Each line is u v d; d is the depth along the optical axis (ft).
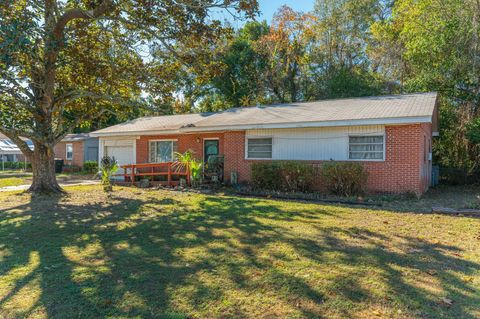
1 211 26.71
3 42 25.48
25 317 9.64
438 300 10.75
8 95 33.06
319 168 38.24
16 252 15.88
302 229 20.24
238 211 26.45
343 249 16.15
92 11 33.14
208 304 10.44
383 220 22.94
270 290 11.45
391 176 35.50
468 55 53.78
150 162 57.77
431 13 57.77
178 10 32.91
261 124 42.37
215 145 52.03
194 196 35.78
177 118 64.28
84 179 60.90
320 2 92.38
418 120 32.91
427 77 57.67
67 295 11.05
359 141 37.65
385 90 80.74
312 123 38.70
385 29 79.36
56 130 39.09
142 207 28.45
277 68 92.63
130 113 50.80
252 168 40.91
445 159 58.03
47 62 34.58
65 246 16.87
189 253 15.58
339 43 92.53
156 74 41.42
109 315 9.76
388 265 13.94
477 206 28.71
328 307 10.27
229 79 91.76
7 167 100.68
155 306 10.30
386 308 10.21
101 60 38.68
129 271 13.26
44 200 32.42
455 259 14.78
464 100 55.52
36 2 32.01
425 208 28.50
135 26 35.96
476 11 52.31
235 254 15.39
